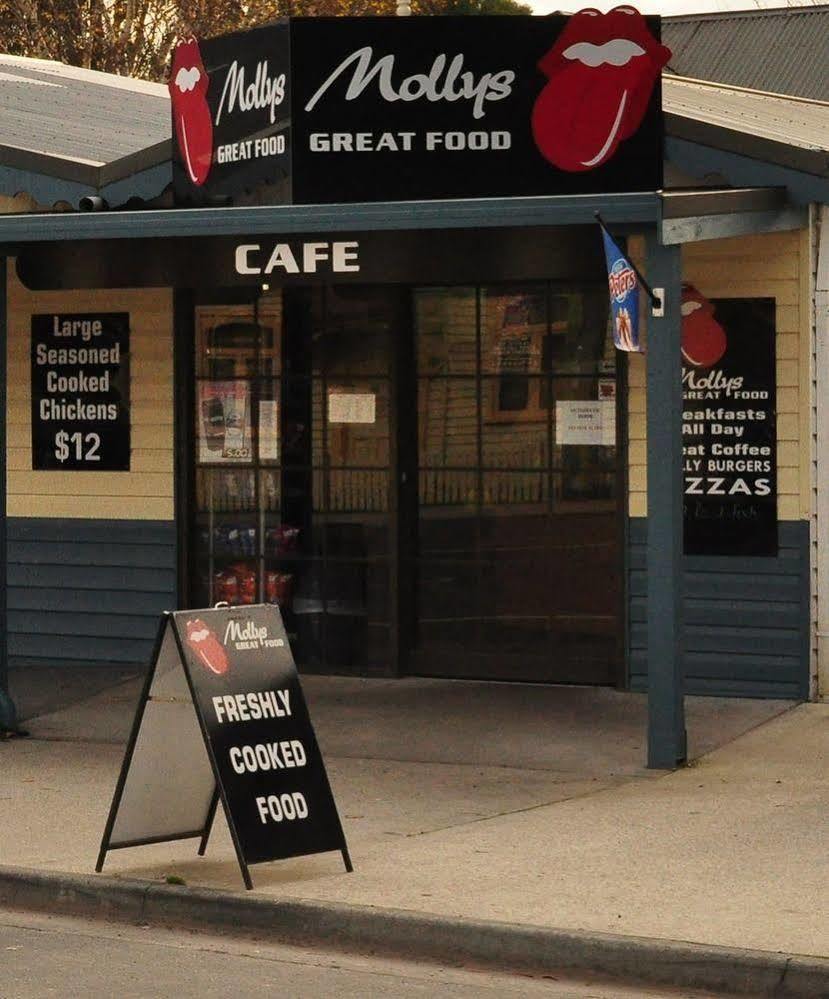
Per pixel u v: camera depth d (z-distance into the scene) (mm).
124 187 12266
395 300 12242
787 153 10852
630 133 9641
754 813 8727
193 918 7461
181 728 7891
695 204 9555
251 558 12828
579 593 12016
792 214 10961
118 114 15781
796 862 7801
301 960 6996
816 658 11289
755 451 11320
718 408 11375
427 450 12352
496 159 9805
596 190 9703
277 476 12727
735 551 11398
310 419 12617
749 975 6469
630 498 11719
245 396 12781
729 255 11289
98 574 13203
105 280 11219
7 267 12461
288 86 9961
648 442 9586
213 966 6891
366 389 12406
